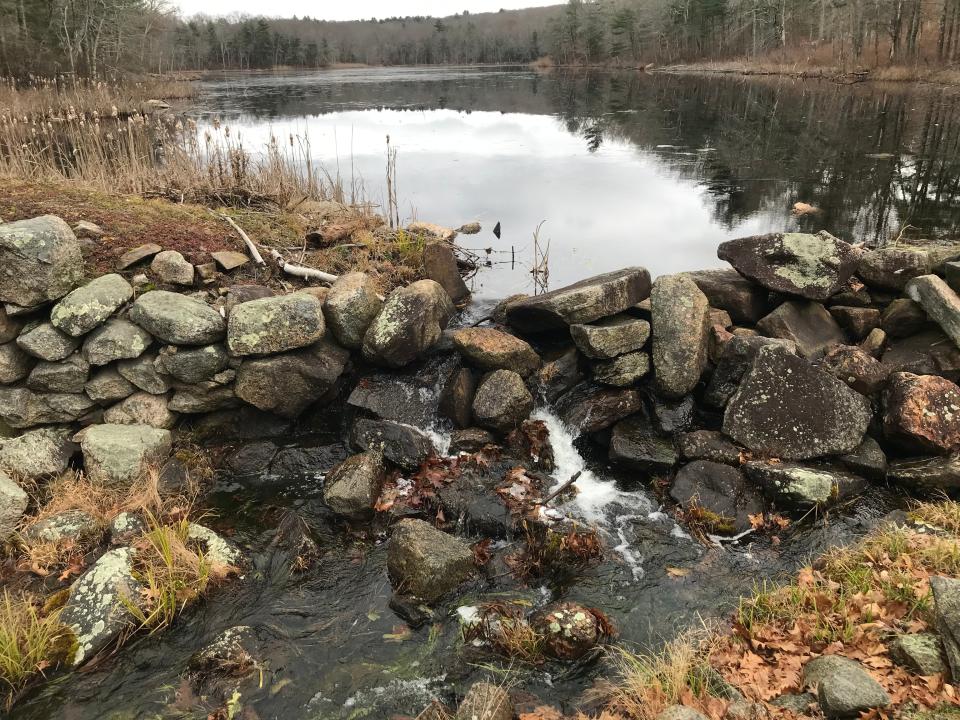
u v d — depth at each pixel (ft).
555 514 19.92
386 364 24.86
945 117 87.76
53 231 22.27
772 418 21.20
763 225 43.75
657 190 54.13
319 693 14.43
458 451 22.57
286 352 23.65
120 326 22.44
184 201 36.32
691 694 13.14
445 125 91.56
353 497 19.89
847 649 13.80
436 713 13.67
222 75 241.35
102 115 86.89
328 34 408.67
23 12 124.57
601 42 292.61
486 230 43.80
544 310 24.64
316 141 75.05
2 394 22.02
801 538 18.71
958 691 11.79
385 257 32.91
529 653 15.15
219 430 23.80
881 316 25.13
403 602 16.75
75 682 14.65
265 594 17.30
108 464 20.36
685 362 22.58
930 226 42.16
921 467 20.22
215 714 13.92
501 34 408.67
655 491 20.98
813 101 111.45
